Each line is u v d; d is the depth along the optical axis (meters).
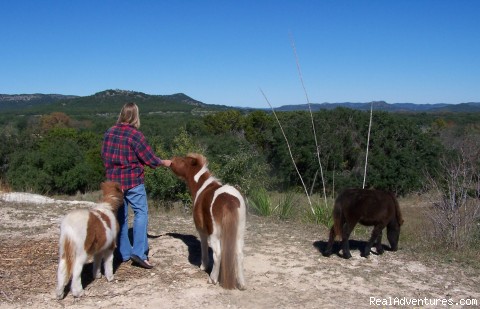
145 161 6.26
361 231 10.22
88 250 5.43
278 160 30.88
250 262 6.93
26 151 30.80
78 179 29.05
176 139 15.41
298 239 8.41
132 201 6.35
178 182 13.55
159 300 5.43
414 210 16.20
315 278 6.35
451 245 8.09
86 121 73.88
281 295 5.71
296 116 31.59
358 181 28.89
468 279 6.51
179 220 9.94
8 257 6.77
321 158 29.27
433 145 29.23
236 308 5.30
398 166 28.44
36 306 5.16
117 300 5.40
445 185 10.27
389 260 7.23
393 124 30.03
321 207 10.77
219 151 21.09
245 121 39.94
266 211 10.98
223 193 5.77
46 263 6.54
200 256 7.10
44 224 8.97
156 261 6.80
